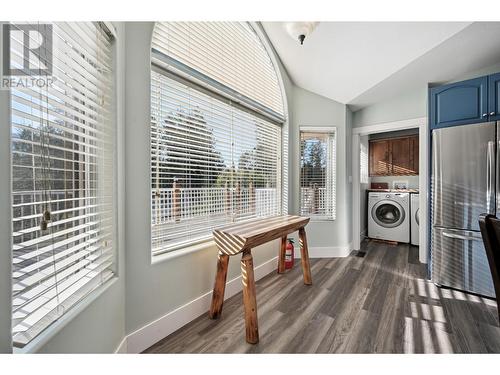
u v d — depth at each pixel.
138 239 1.39
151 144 1.53
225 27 2.12
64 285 0.92
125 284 1.33
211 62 1.97
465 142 2.13
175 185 1.71
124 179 1.32
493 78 2.06
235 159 2.31
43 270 0.83
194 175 1.86
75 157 1.06
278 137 3.06
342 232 3.33
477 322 1.69
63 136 0.98
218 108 2.08
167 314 1.55
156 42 1.53
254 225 1.96
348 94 3.04
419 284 2.37
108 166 1.23
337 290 2.24
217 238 1.71
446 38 1.88
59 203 0.97
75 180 1.06
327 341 1.49
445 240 2.27
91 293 1.06
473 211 2.09
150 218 1.45
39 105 0.81
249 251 1.59
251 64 2.48
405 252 3.50
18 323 0.73
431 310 1.86
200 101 1.89
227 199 2.21
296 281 2.46
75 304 0.96
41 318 0.80
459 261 2.19
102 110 1.18
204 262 1.84
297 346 1.44
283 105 3.07
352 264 2.98
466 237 2.12
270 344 1.46
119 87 1.26
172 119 1.67
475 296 2.10
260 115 2.70
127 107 1.34
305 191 3.37
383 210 4.16
